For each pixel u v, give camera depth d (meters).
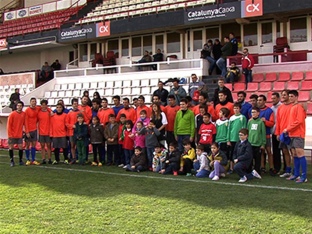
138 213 5.81
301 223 5.16
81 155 10.98
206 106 9.66
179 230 5.03
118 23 20.59
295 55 15.70
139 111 10.69
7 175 9.21
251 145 8.45
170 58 18.67
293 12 16.78
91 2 26.52
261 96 8.96
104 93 18.86
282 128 8.25
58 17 26.56
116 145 10.66
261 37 18.27
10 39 25.33
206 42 19.64
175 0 21.38
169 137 10.27
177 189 7.34
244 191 7.05
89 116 11.27
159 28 19.56
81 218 5.63
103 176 8.90
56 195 7.06
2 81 23.86
